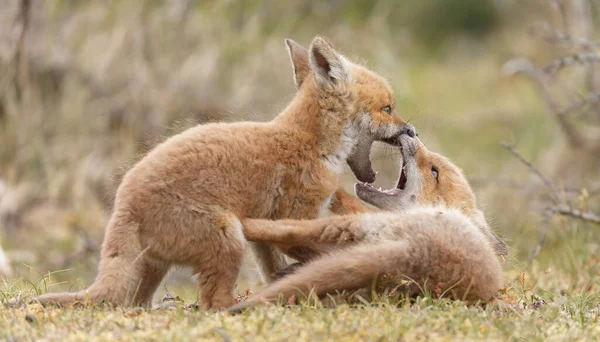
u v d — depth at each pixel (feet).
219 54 66.59
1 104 60.44
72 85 62.85
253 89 65.87
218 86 65.98
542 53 91.66
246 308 25.76
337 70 32.89
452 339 23.45
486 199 57.06
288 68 67.56
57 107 62.49
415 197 34.91
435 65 106.83
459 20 111.55
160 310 27.25
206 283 27.78
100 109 62.59
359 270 26.53
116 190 31.45
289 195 30.37
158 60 65.05
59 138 61.77
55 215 58.34
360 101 33.24
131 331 23.53
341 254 27.30
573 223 47.03
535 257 40.06
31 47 62.03
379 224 28.50
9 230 56.90
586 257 39.86
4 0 60.75
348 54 70.64
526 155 72.90
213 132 29.17
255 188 29.09
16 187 59.52
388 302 25.93
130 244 27.40
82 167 60.44
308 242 28.81
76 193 59.47
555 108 61.72
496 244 33.37
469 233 28.22
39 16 62.18
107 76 63.87
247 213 29.01
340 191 32.99
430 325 24.43
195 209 27.61
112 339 22.84
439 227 28.07
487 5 110.32
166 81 64.59
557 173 63.21
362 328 23.48
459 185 35.88
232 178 28.48
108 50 64.08
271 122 31.19
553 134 75.66
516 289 32.58
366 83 33.71
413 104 80.43
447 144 79.46
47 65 62.69
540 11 95.25
